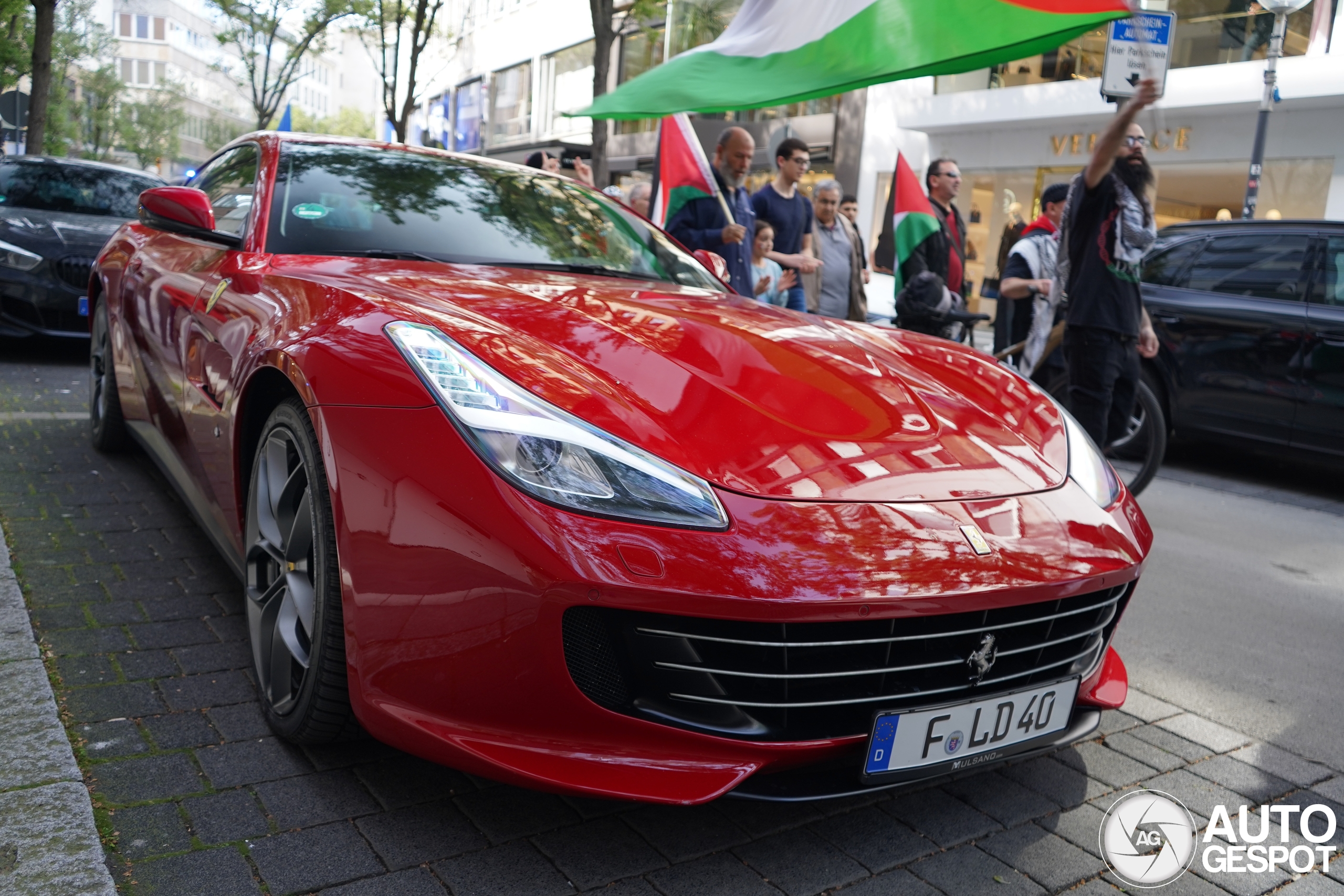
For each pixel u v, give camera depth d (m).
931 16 4.39
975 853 1.91
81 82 46.97
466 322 2.01
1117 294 4.31
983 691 1.86
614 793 1.63
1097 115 14.23
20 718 1.99
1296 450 5.98
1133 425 5.34
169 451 3.08
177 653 2.40
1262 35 12.26
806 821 1.97
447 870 1.70
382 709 1.75
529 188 3.22
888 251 7.47
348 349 1.91
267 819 1.79
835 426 1.96
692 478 1.71
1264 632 3.38
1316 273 5.97
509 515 1.62
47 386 5.77
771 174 19.56
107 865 1.62
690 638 1.68
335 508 1.80
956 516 1.82
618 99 5.54
